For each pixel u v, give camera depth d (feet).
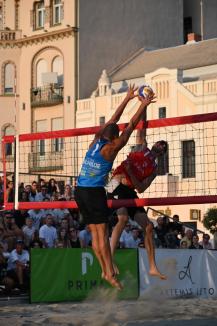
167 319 39.17
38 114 156.87
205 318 39.47
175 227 77.82
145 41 161.58
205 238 79.66
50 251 56.80
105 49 155.63
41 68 157.17
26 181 145.48
